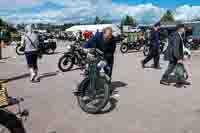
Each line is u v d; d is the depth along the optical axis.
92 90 5.88
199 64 13.84
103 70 6.59
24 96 7.46
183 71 8.76
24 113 5.16
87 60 6.11
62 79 10.09
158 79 9.72
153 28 12.21
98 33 6.79
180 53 8.52
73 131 4.95
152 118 5.54
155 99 6.95
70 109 6.22
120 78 10.00
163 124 5.20
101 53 6.20
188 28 26.25
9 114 3.77
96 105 5.89
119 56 19.27
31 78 9.63
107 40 6.75
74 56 12.23
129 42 22.33
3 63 15.55
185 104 6.48
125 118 5.56
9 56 20.20
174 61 8.65
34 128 5.09
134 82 9.20
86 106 5.95
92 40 6.72
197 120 5.40
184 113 5.83
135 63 14.65
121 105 6.45
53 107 6.39
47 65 14.42
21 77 10.60
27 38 9.37
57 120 5.51
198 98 7.00
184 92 7.66
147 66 13.34
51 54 21.59
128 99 6.96
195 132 4.82
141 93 7.59
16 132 3.76
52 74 11.32
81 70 12.30
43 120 5.51
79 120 5.50
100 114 5.84
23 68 13.31
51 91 8.05
